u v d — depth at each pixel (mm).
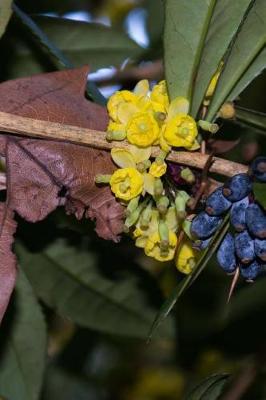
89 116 358
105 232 346
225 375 379
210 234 334
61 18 479
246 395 583
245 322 559
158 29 573
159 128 334
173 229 343
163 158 333
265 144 463
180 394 767
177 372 755
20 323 450
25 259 461
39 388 455
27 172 345
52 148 345
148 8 576
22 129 338
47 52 432
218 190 331
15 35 450
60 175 344
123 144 337
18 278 446
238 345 564
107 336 641
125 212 335
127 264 473
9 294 335
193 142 337
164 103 344
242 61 352
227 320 561
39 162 345
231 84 351
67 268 469
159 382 771
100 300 479
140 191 333
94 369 779
